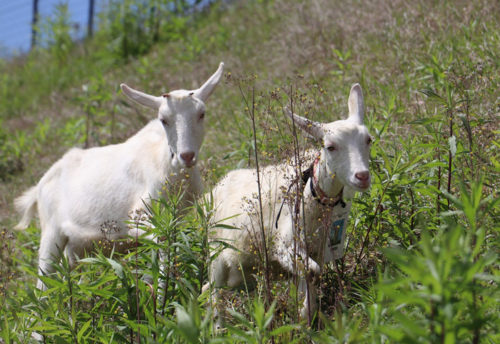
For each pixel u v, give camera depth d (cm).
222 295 463
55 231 637
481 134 504
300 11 1206
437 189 459
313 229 437
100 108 1116
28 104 1551
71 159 659
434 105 647
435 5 948
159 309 434
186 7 1619
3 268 598
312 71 921
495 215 434
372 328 318
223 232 487
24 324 456
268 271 415
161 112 538
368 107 716
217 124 909
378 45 927
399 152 511
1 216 937
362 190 398
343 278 470
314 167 439
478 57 712
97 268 466
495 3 838
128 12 1579
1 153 1205
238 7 1528
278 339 376
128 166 593
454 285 255
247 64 1132
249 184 492
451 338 251
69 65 1684
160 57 1395
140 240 448
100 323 416
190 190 554
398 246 466
